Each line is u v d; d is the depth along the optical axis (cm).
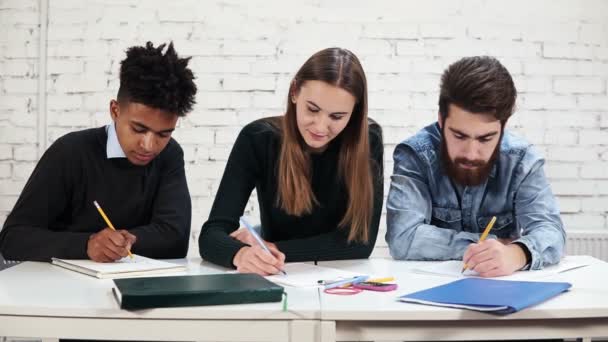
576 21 291
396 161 182
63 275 143
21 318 113
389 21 287
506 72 162
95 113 286
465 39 289
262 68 286
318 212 174
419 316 112
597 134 293
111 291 126
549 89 291
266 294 117
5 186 285
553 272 151
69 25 284
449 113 164
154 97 157
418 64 288
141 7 284
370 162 172
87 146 176
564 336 116
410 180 177
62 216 179
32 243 162
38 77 284
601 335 117
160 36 285
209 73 285
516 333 115
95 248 154
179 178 184
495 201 178
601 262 166
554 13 290
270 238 179
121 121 163
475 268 146
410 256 170
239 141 176
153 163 180
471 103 158
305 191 167
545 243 157
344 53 157
